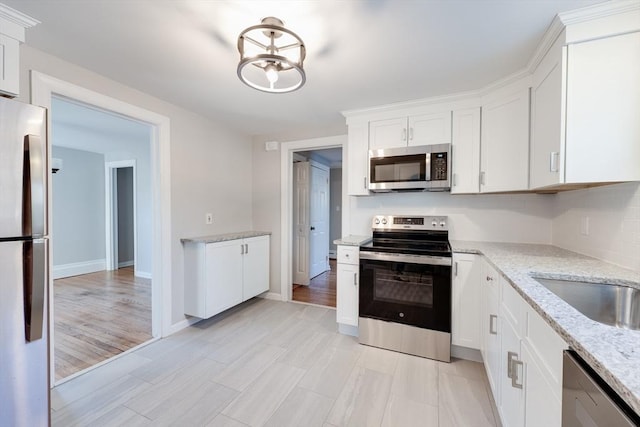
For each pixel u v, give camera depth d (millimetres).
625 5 1298
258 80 2162
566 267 1489
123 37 1632
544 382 972
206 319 3020
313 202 4844
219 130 3264
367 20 1449
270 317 3082
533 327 1083
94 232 5133
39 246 1327
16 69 1413
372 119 2727
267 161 3723
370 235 3031
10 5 1356
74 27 1536
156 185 2574
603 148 1372
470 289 2162
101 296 3732
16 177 1266
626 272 1368
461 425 1564
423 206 2822
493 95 2211
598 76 1375
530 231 2443
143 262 4750
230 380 1958
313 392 1843
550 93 1589
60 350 2334
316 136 3418
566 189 1954
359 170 2779
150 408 1680
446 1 1312
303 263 4414
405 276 2316
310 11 1385
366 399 1778
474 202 2641
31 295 1308
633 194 1394
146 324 2852
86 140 4305
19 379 1291
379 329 2418
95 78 2068
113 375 1999
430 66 1915
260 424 1566
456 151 2418
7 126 1242
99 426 1536
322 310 3295
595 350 671
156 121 2516
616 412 588
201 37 1626
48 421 1386
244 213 3680
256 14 1418
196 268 2725
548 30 1516
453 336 2234
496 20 1444
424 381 1965
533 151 1876
